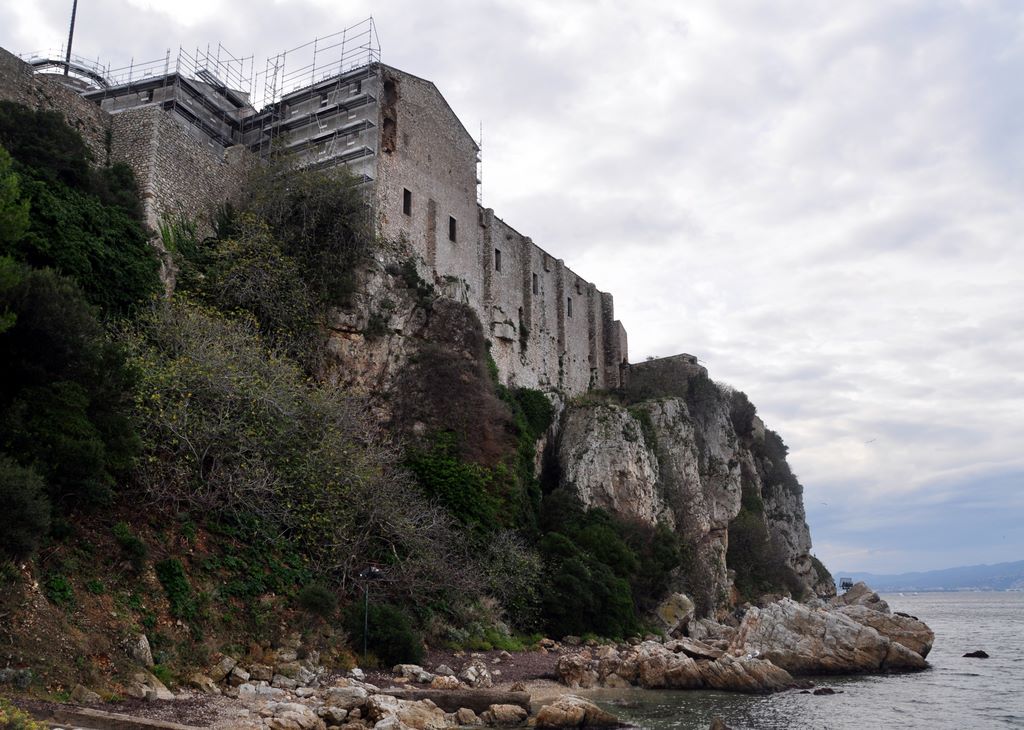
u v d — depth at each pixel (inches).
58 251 1037.2
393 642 997.2
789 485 3863.2
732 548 2812.5
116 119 1354.6
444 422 1569.9
